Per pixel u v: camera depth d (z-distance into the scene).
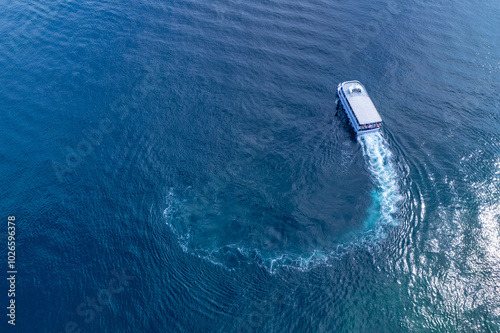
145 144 104.88
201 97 116.50
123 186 96.38
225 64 126.75
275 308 76.25
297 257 84.12
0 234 87.81
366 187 97.06
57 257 84.31
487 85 120.62
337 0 154.12
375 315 75.38
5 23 142.88
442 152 103.62
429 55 130.88
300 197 94.75
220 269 81.81
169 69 124.56
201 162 101.00
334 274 81.38
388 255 84.50
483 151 103.44
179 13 145.75
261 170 99.69
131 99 115.75
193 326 73.94
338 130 109.12
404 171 99.94
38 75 123.50
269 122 110.62
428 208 92.31
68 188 96.25
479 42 135.38
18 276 81.19
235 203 93.12
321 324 74.31
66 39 135.75
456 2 153.25
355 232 88.56
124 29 139.12
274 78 122.94
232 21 142.50
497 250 84.19
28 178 98.31
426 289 79.00
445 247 85.19
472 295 77.75
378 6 150.50
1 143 105.81
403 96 118.06
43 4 151.62
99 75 122.81
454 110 113.81
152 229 88.50
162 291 78.56
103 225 89.50
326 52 132.00
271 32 138.62
